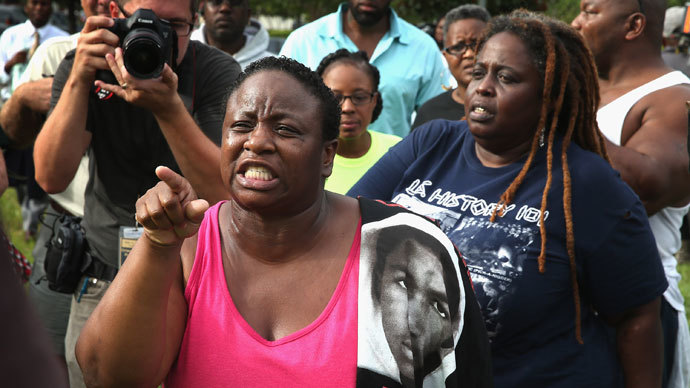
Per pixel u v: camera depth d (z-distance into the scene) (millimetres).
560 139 2176
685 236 3875
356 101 3504
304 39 4891
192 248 1496
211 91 2666
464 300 1494
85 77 2383
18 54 6262
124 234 2455
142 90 2246
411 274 1455
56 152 2453
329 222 1503
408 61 4812
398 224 1511
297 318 1420
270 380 1378
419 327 1429
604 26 2967
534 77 2113
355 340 1395
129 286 1336
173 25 2494
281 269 1456
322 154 1464
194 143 2373
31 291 3078
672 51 5648
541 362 2035
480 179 2170
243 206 1419
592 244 2037
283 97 1404
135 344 1350
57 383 643
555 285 2031
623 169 2580
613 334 2217
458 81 4316
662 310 2537
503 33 2168
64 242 2668
